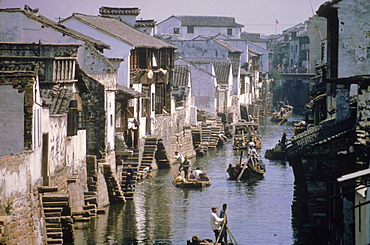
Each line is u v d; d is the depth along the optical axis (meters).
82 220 47.25
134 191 59.34
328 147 37.31
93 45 58.41
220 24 173.88
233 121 118.38
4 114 36.81
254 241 42.84
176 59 111.44
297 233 44.66
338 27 45.59
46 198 39.16
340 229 34.69
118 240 43.00
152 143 70.75
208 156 86.75
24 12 54.09
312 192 39.62
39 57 42.62
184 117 89.00
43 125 39.94
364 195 27.64
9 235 32.31
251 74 146.88
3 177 32.28
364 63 45.53
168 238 43.75
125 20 84.06
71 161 47.03
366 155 32.97
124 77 67.38
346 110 42.62
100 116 52.75
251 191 60.22
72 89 46.12
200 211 51.91
